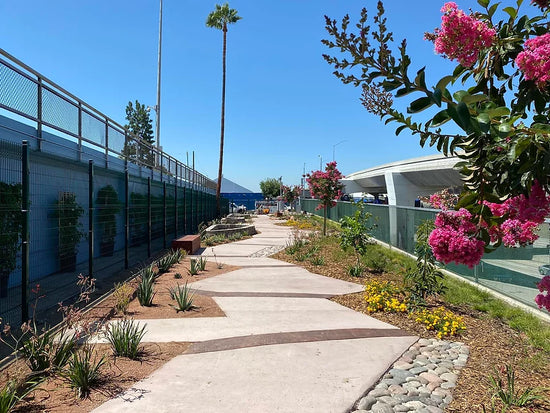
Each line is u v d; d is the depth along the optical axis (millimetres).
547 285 2227
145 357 4340
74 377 3527
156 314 6016
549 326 5418
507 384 3707
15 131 6117
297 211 48469
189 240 13086
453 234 2254
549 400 3453
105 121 10453
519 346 4844
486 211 2246
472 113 1925
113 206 9867
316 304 6742
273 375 3924
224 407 3303
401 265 10141
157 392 3537
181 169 20016
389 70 2154
